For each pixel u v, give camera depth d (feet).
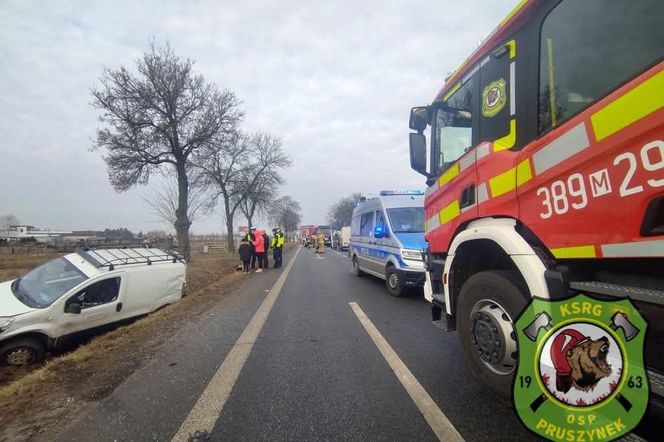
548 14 9.30
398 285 30.89
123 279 26.27
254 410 11.33
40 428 10.62
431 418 10.48
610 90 7.45
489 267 12.70
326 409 11.26
